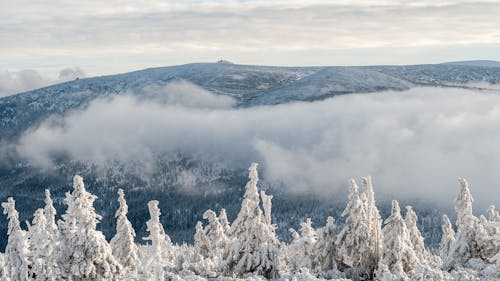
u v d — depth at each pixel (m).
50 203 33.28
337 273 43.75
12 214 28.31
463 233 41.03
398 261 43.38
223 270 42.41
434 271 32.44
